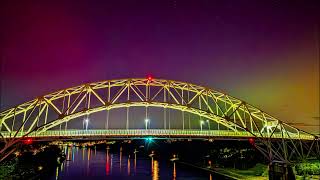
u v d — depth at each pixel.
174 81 73.31
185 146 176.25
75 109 66.44
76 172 124.56
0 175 69.19
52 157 127.62
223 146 141.75
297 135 95.31
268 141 81.50
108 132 69.56
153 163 168.88
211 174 115.88
